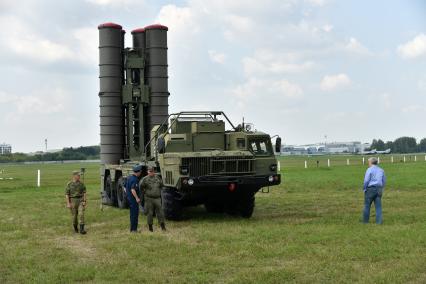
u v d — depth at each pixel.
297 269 10.09
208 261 11.00
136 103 23.31
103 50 23.34
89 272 10.26
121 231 15.51
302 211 19.16
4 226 16.80
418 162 59.47
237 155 16.72
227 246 12.41
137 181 15.41
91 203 24.11
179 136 17.75
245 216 17.81
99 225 16.97
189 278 9.70
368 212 15.61
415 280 9.27
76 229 15.52
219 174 16.56
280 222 16.30
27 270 10.66
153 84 23.36
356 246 12.03
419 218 16.55
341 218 16.88
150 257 11.50
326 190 27.14
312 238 13.02
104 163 23.59
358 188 27.77
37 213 20.06
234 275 9.88
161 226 15.16
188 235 14.20
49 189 31.64
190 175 16.47
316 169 46.41
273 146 17.50
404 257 10.88
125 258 11.55
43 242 13.95
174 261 11.08
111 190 22.73
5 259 11.74
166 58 23.58
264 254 11.42
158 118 23.34
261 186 16.91
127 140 23.56
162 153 17.42
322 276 9.59
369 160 15.63
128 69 23.33
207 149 17.88
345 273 9.74
